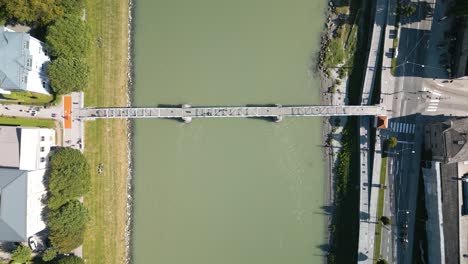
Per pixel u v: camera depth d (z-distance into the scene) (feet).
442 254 325.42
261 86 359.46
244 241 359.87
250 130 361.92
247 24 359.05
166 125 363.76
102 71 355.15
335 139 358.23
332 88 356.79
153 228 362.53
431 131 334.85
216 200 361.30
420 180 347.77
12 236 311.88
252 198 360.69
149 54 359.87
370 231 348.59
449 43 345.10
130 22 357.41
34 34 340.80
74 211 328.49
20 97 341.41
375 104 348.38
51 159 327.26
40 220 334.03
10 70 303.07
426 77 347.15
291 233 360.89
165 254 361.30
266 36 359.05
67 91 328.90
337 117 357.82
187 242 361.30
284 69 359.46
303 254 359.25
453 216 322.75
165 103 360.07
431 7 344.69
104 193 356.18
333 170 359.25
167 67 360.28
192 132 362.94
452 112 346.95
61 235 326.85
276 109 352.28
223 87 359.46
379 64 349.41
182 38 359.46
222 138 362.53
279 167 361.92
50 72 316.19
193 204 361.71
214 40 359.05
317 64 358.43
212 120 361.71
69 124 349.41
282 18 359.05
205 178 361.92
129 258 361.51
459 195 321.52
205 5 359.05
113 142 357.00
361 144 351.67
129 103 358.84
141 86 360.28
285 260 358.64
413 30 346.54
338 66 356.38
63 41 320.50
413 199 348.38
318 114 350.43
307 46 358.84
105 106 355.56
